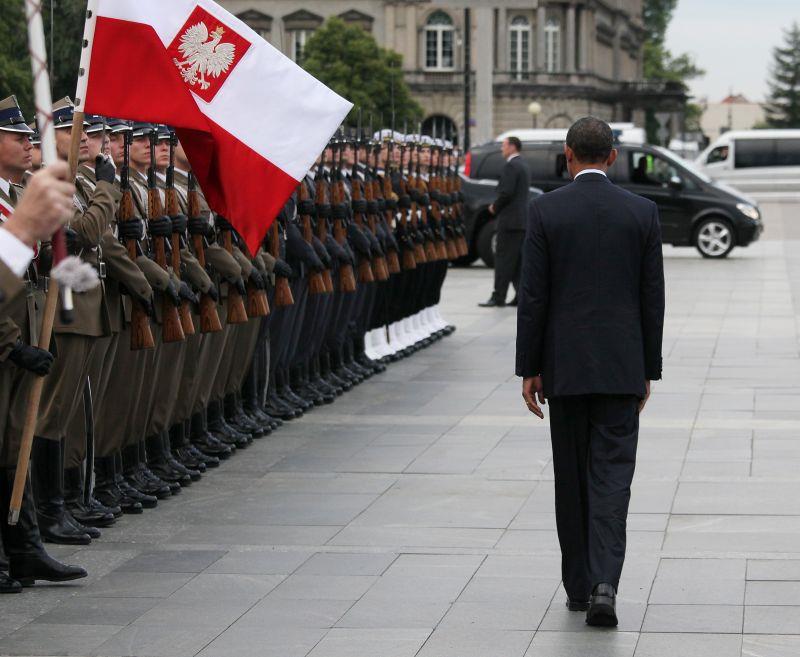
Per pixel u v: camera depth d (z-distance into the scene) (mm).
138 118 10523
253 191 11102
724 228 43406
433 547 10930
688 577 10016
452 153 23953
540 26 123625
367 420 16516
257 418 15703
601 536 9016
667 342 23531
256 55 11062
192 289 12727
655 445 14734
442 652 8539
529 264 9281
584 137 9383
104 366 11711
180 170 13430
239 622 9156
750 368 20422
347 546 11000
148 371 12562
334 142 17234
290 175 11094
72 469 11609
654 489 12711
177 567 10461
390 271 19656
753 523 11492
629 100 136000
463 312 28328
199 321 13508
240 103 11055
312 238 16562
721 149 77312
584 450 9359
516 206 28672
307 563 10531
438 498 12555
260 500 12586
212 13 10922
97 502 11852
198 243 13172
